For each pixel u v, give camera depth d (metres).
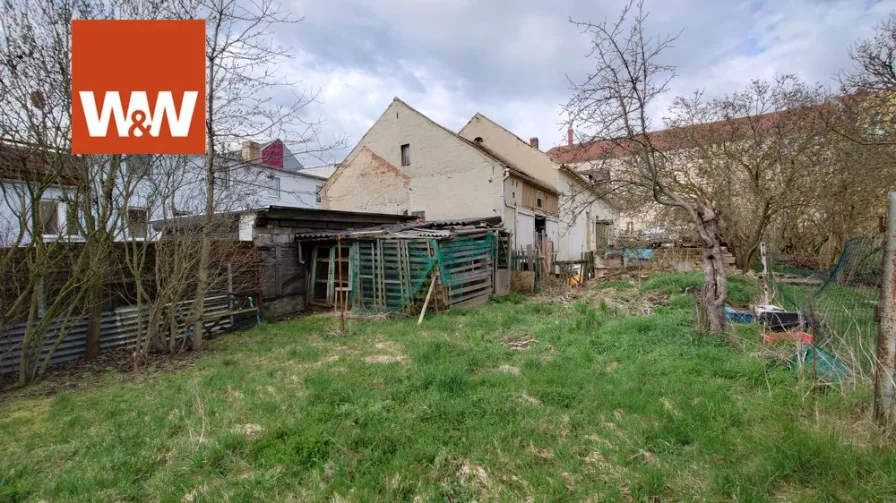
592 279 14.32
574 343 5.52
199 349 6.34
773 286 8.40
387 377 4.44
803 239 15.77
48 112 4.45
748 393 3.61
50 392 4.52
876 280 4.23
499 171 14.97
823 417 3.02
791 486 2.39
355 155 18.31
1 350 4.90
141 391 4.45
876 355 3.00
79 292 5.16
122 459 2.90
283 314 9.46
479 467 2.69
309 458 2.84
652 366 4.40
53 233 5.13
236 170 6.93
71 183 4.98
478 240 10.52
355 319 8.53
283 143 6.63
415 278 8.78
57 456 3.04
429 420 3.34
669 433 2.96
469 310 8.98
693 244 14.92
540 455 2.82
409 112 16.91
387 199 17.39
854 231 12.98
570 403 3.62
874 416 2.88
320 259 10.04
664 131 12.41
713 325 5.33
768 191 11.59
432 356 5.12
